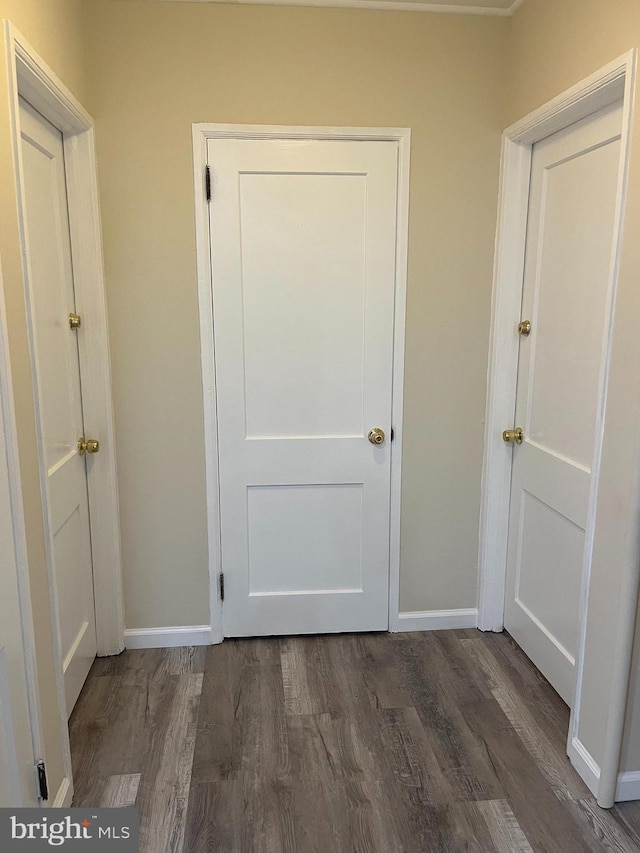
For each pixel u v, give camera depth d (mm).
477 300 2410
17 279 1425
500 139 2309
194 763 1894
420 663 2414
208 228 2264
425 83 2248
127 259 2246
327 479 2484
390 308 2385
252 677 2320
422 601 2633
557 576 2182
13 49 1405
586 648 1807
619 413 1621
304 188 2277
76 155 2109
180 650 2508
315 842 1621
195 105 2178
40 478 1550
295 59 2188
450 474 2531
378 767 1880
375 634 2627
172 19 2125
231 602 2549
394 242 2344
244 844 1614
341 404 2439
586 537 1807
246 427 2420
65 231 2102
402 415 2461
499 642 2562
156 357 2320
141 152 2188
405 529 2557
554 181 2137
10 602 1369
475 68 2260
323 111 2227
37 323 1809
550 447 2205
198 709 2143
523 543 2449
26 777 1454
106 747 1959
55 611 1635
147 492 2414
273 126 2213
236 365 2367
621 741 1706
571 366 2047
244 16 2146
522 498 2443
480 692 2236
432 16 2209
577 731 1867
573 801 1756
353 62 2207
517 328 2398
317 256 2326
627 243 1573
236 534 2494
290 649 2514
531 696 2215
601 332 1867
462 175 2318
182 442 2391
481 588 2617
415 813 1712
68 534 2086
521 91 2168
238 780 1826
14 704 1388
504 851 1596
